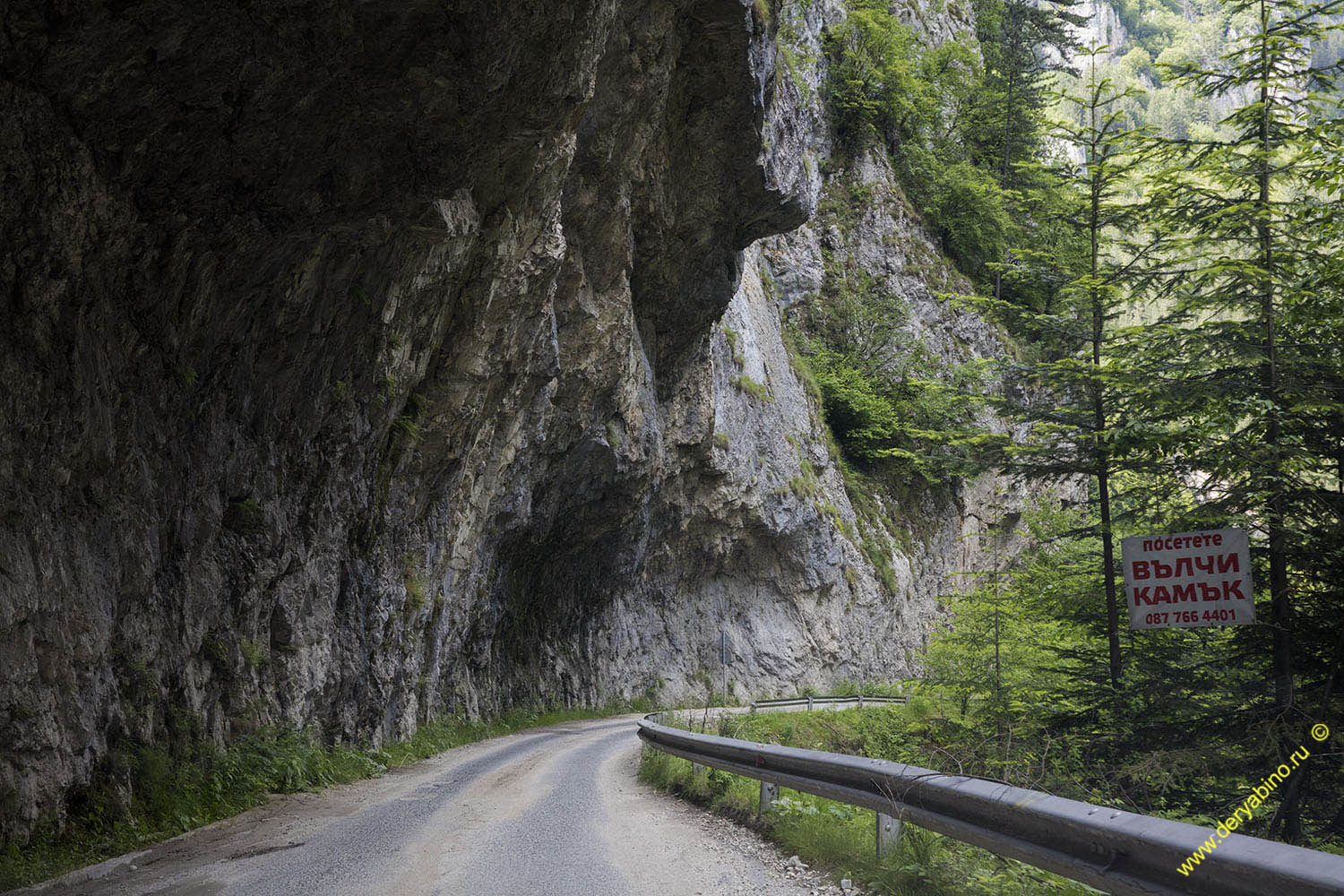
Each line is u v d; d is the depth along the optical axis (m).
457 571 23.45
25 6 7.45
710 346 40.00
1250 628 10.04
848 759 7.19
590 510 33.16
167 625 11.16
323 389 14.95
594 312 26.53
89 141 8.73
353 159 10.77
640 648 42.75
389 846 8.16
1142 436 10.60
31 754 8.33
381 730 18.12
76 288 9.16
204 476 12.00
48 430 8.83
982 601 17.69
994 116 74.94
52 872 7.74
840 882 6.36
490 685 29.23
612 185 24.08
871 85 70.56
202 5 8.07
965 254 73.62
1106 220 12.23
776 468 49.44
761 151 27.19
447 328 18.95
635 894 6.09
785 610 51.31
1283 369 10.11
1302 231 10.13
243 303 12.09
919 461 13.59
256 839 9.00
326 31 8.75
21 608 8.28
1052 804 4.88
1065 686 12.09
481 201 16.66
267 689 13.80
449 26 8.98
